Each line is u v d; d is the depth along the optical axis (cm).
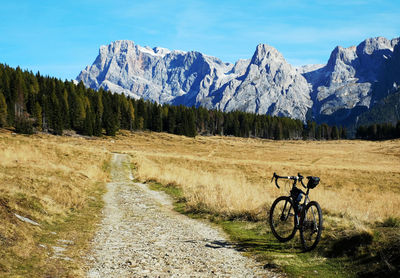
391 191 3148
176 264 674
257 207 1216
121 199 1822
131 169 4106
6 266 552
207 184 2197
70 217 1153
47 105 11406
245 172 4412
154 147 10344
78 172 2648
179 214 1394
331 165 6412
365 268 598
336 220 948
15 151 3428
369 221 935
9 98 12125
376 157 8744
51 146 4900
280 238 834
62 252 712
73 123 12938
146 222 1185
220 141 14500
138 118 15212
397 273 540
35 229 846
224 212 1265
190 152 9300
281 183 3073
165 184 2472
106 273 606
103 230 1009
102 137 12050
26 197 1115
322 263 661
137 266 655
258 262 687
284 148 12306
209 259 711
